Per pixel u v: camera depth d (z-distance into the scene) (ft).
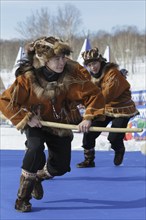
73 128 12.33
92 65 19.02
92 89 12.46
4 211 13.21
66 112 12.71
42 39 12.14
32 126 12.42
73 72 12.37
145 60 177.27
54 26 129.18
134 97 39.93
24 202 13.16
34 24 128.57
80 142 37.93
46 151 26.58
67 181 17.88
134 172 20.06
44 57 11.91
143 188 16.72
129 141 36.04
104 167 21.29
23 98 12.28
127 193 15.88
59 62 11.90
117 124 20.04
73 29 130.72
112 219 12.54
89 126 12.27
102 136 41.73
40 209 13.51
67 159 13.25
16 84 12.17
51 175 13.74
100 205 14.11
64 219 12.50
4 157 24.32
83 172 19.90
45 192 15.84
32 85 12.03
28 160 12.62
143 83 108.78
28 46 12.40
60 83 12.11
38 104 12.37
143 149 24.30
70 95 12.42
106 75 19.04
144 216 12.88
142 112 38.78
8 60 171.53
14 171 20.06
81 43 136.87
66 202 14.44
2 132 46.96
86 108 12.53
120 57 165.27
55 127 12.60
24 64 12.29
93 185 17.19
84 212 13.25
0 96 12.45
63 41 12.22
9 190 16.14
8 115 12.35
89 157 21.20
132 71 141.69
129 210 13.53
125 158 24.43
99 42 175.22
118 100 19.74
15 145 36.19
